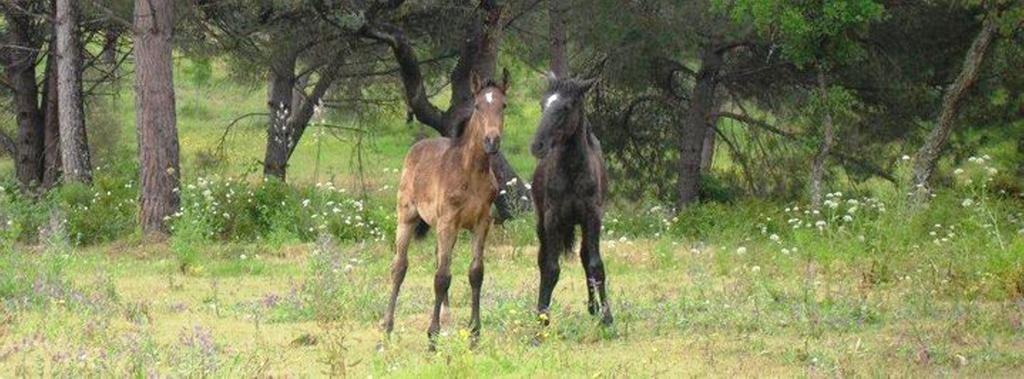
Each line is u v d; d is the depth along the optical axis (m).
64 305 12.95
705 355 10.57
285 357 10.62
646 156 32.25
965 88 22.78
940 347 10.66
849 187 30.36
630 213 26.55
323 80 28.97
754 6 23.61
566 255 11.85
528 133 44.12
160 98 21.92
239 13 26.25
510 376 9.34
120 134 38.91
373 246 19.56
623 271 16.84
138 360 9.61
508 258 18.19
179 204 21.94
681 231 22.62
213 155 32.69
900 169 28.69
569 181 11.37
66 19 25.23
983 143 28.03
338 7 25.31
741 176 31.47
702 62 29.08
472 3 27.02
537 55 29.38
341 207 22.02
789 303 12.95
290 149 29.06
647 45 27.20
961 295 13.51
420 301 13.69
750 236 20.42
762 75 29.50
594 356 10.50
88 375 9.23
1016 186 21.77
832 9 23.31
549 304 11.72
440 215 10.66
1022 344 11.00
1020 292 13.59
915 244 15.77
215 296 13.85
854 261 15.45
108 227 22.08
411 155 11.55
